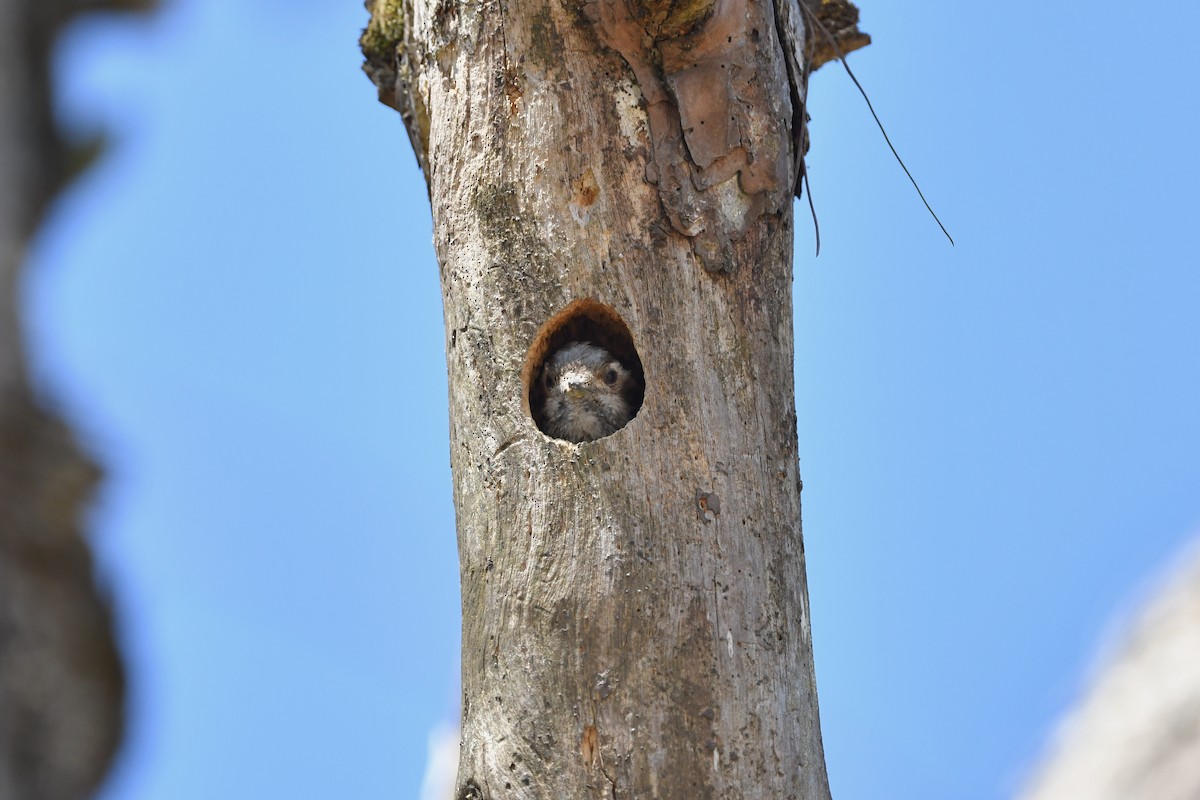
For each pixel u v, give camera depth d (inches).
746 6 446.9
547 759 388.8
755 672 399.9
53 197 154.3
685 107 435.2
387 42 495.2
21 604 144.0
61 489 147.5
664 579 399.2
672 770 385.4
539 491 411.5
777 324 440.1
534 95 439.2
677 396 416.8
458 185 446.3
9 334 147.1
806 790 399.5
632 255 427.2
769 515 418.6
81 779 146.4
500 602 407.2
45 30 154.9
